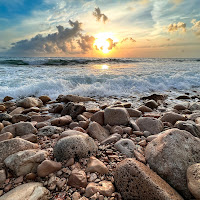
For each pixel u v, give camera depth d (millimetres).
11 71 10125
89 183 1439
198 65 16734
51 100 5105
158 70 11125
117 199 1323
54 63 17141
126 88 6586
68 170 1628
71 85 6551
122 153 1965
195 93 6137
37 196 1241
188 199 1300
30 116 3443
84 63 19219
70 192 1389
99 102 4844
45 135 2506
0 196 1313
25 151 1683
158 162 1525
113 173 1612
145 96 5426
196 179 1247
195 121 2818
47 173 1569
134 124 2766
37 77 7918
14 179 1519
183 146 1580
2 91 5512
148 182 1258
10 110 3971
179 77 7891
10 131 2445
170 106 4328
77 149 1805
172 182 1383
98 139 2357
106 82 6840
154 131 2559
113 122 2848
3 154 1689
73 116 3318
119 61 22766
